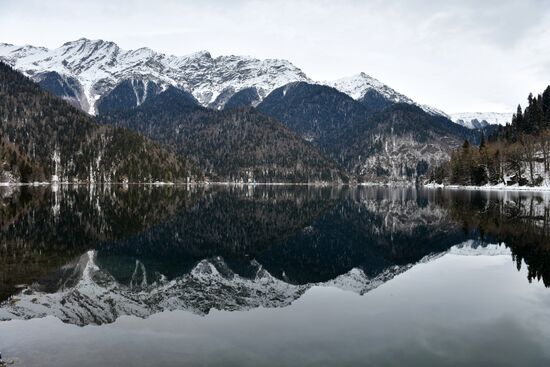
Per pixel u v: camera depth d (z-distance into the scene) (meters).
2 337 18.42
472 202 95.75
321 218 71.12
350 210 86.25
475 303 23.22
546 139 152.88
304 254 40.53
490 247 40.00
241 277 31.16
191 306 23.69
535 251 37.62
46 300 24.27
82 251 39.12
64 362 15.86
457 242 43.25
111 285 27.98
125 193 143.38
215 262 36.59
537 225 53.41
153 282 29.14
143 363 15.82
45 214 67.88
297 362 16.03
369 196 147.38
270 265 35.53
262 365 15.75
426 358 16.41
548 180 149.62
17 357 16.28
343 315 21.69
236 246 44.72
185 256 38.84
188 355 16.62
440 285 27.31
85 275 30.28
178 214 74.62
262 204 103.69
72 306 23.33
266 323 20.56
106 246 42.09
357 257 38.84
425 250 40.31
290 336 18.73
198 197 131.12
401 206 95.44
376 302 23.89
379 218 70.62
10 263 33.09
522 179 157.12
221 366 15.63
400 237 49.78
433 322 20.42
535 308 22.27
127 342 17.95
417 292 25.77
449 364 15.97
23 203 88.50
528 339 18.19
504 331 19.08
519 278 28.70
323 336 18.72
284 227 59.53
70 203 92.25
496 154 165.38
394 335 18.73
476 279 28.64
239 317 21.53
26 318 21.06
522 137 167.38
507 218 61.72
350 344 17.80
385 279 29.48
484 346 17.47
